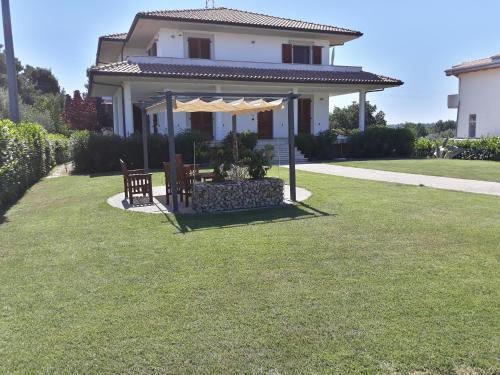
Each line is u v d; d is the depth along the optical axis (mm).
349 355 3320
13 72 18734
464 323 3760
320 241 6469
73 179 16234
